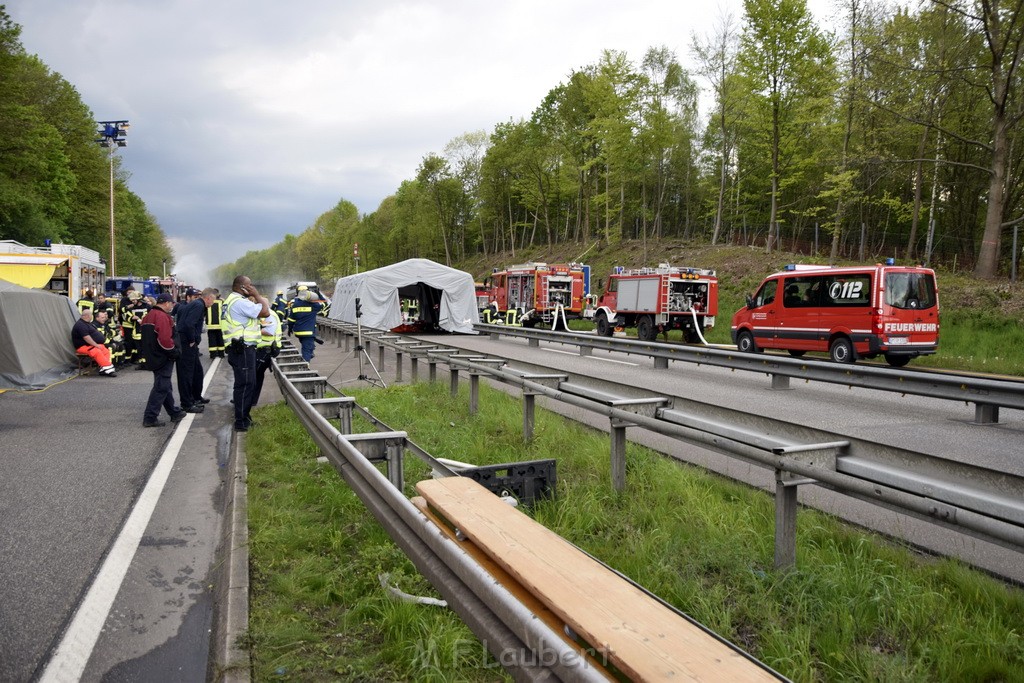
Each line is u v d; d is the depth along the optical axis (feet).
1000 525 9.29
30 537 16.55
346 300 94.48
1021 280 83.82
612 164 144.15
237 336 28.50
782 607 11.94
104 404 37.86
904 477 11.20
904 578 12.64
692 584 12.55
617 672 7.20
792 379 48.06
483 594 7.88
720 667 6.69
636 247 163.53
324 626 11.66
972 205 121.70
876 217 142.92
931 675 9.98
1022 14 82.02
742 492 18.40
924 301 55.62
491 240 264.11
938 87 89.30
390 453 17.22
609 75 135.64
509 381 25.64
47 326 48.14
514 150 209.36
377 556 14.05
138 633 11.85
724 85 127.03
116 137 170.81
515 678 7.04
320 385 27.55
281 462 22.44
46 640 11.54
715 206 164.76
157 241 422.41
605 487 18.81
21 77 184.03
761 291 66.03
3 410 35.63
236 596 12.55
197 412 34.65
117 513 18.45
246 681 9.80
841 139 103.96
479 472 16.92
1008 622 11.27
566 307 104.06
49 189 173.06
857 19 89.56
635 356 65.10
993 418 31.55
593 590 8.56
